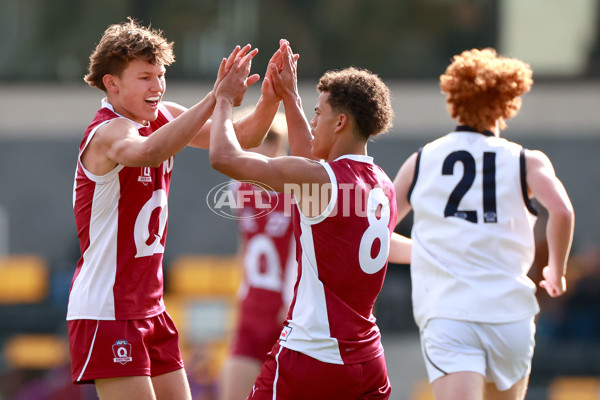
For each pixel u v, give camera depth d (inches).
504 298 508.1
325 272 438.6
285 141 756.0
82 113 1806.1
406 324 1428.4
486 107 537.3
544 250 1187.3
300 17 1777.8
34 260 1734.7
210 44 1779.0
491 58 554.9
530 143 1766.7
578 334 1385.3
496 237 513.0
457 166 528.4
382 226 454.6
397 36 1775.3
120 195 456.1
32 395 1120.8
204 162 1776.6
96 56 456.4
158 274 479.8
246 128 498.3
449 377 502.9
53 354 1357.0
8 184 1795.0
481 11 1761.8
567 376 1352.1
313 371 434.0
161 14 1781.5
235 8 1776.6
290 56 492.1
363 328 448.1
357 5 1777.8
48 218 1795.0
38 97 1802.4
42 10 1798.7
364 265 443.8
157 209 471.2
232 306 1396.4
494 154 526.9
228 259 1711.4
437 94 1768.0
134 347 456.4
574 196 1747.0
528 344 516.7
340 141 455.8
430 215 527.8
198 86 1772.9
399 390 1306.6
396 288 1440.7
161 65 458.0
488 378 517.3
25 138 1803.6
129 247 460.1
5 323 1469.0
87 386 1080.8
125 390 453.7
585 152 1750.7
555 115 1763.0
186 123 433.7
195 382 1053.2
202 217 1769.2
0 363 1348.4
